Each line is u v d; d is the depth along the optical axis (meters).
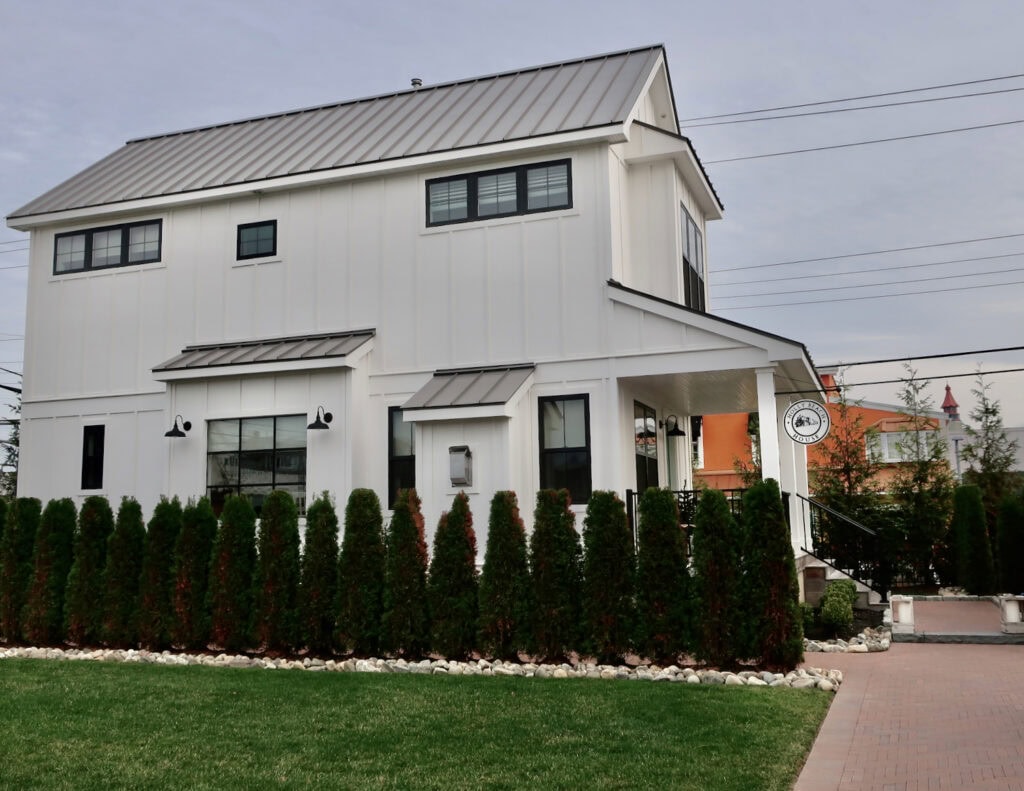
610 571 10.02
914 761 6.41
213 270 16.62
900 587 19.25
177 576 11.42
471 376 14.43
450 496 13.30
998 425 22.11
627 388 14.83
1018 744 6.73
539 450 14.16
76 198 17.94
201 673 9.73
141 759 6.48
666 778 5.93
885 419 30.56
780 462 15.98
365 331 15.45
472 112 16.72
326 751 6.64
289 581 11.02
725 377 14.26
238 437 15.07
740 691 8.48
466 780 5.94
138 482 16.55
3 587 12.47
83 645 11.88
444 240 15.19
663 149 15.37
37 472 17.39
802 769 6.28
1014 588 16.56
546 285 14.52
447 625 10.38
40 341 17.80
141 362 16.88
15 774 6.14
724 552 9.69
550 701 8.10
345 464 14.34
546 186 14.77
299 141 17.80
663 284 15.42
